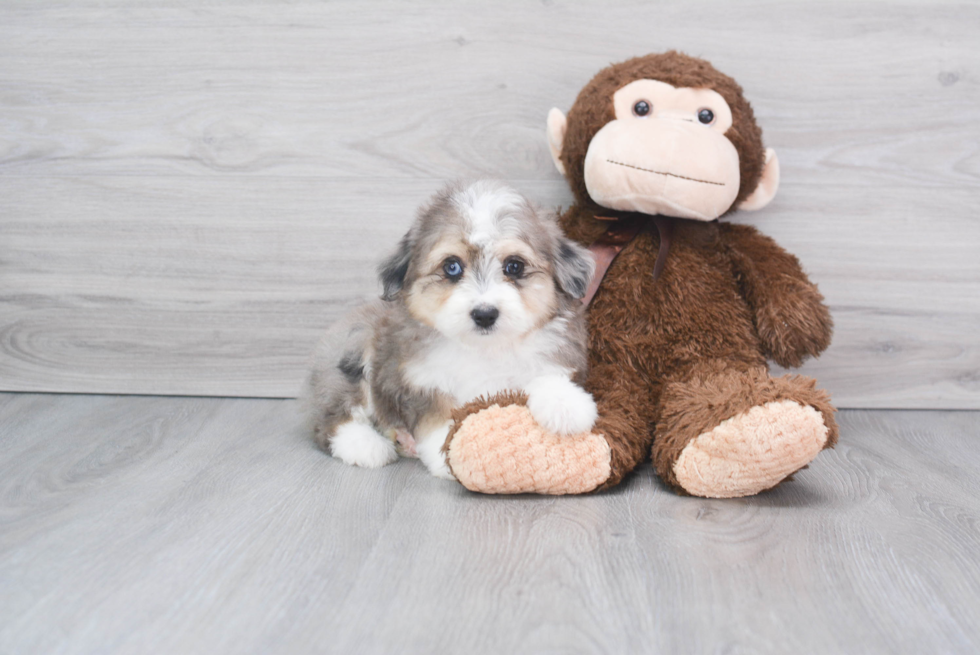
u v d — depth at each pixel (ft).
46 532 5.10
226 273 8.47
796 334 6.48
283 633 3.89
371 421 6.75
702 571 4.53
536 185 8.18
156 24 8.08
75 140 8.29
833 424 5.47
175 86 8.18
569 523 5.24
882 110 7.98
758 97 7.98
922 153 8.04
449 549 4.83
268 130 8.21
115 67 8.16
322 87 8.12
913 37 7.86
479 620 4.00
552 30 7.95
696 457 5.55
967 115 7.98
